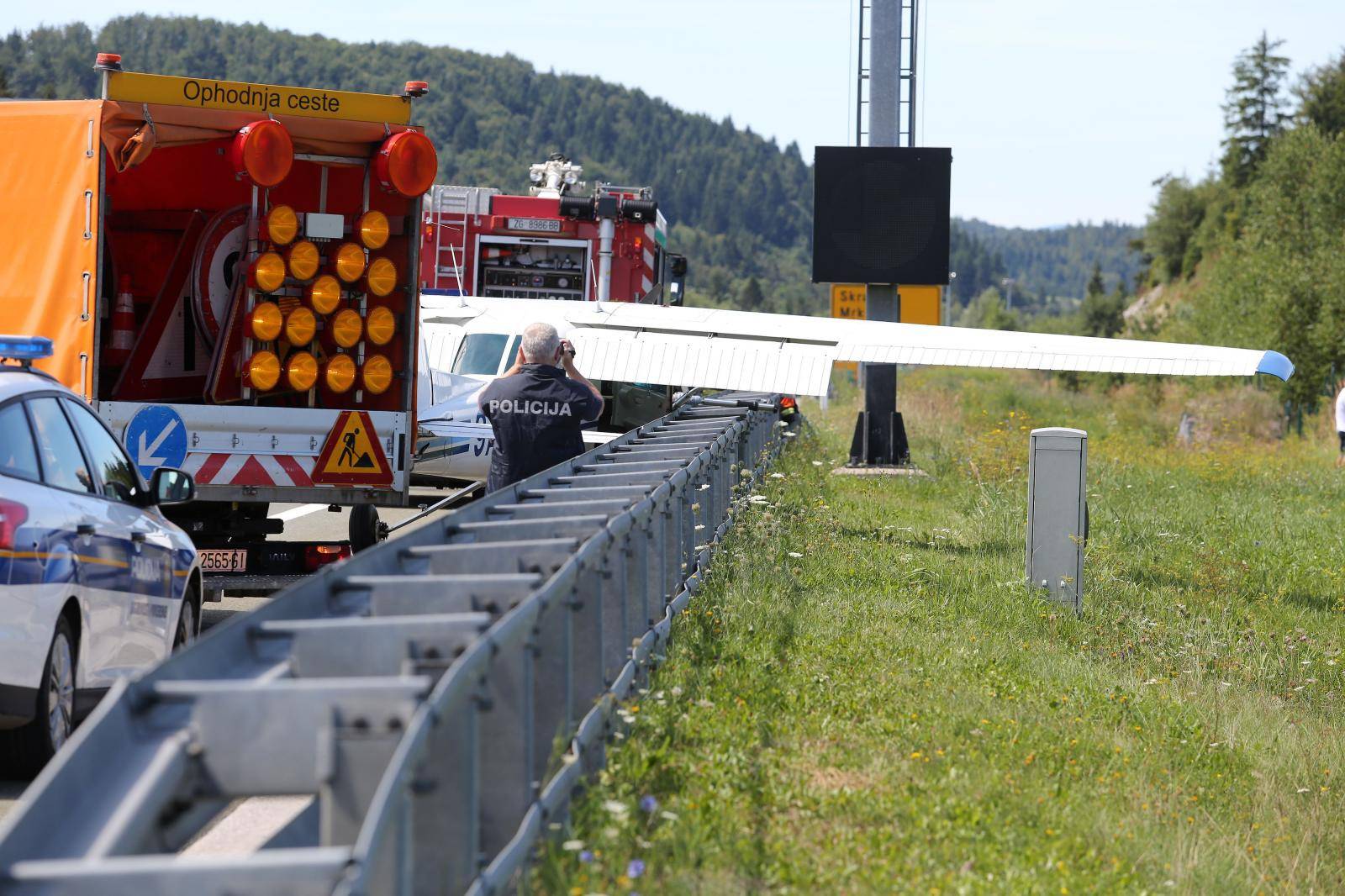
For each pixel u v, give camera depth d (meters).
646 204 68.38
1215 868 19.81
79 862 8.62
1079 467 38.88
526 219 67.94
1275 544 54.72
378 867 9.97
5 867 8.32
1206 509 64.50
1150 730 26.92
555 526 20.16
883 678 27.22
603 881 14.34
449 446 50.91
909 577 39.94
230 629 12.31
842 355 45.22
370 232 32.66
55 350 30.53
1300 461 93.56
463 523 20.19
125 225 38.06
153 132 30.62
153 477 25.69
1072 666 31.52
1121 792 22.30
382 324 32.94
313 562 33.28
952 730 24.16
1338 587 46.09
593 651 18.72
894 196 69.75
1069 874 17.67
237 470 32.12
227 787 10.56
